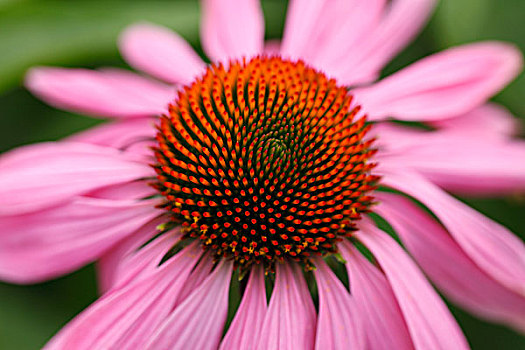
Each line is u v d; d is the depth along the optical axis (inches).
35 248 8.0
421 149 8.7
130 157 8.4
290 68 8.5
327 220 8.1
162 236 8.2
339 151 8.3
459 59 8.8
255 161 8.2
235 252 8.1
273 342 7.9
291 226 8.1
